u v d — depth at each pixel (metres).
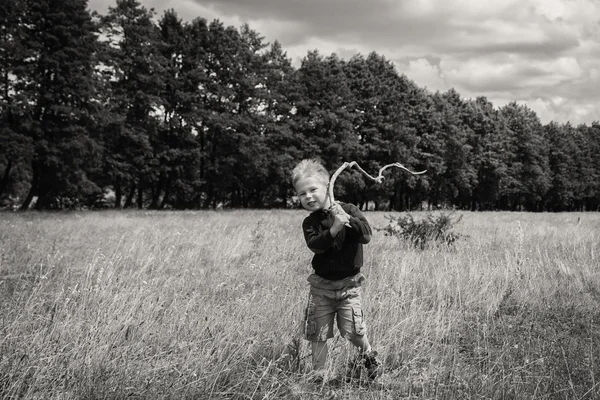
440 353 4.21
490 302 5.93
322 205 3.58
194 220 20.48
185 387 3.28
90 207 45.00
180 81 44.44
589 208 104.38
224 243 10.62
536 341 4.55
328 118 48.25
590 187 92.00
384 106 53.47
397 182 54.66
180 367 3.50
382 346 4.11
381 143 51.72
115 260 7.79
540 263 8.07
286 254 9.85
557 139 86.62
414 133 55.56
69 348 3.70
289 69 53.94
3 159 33.09
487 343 4.41
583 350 4.27
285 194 55.41
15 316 4.38
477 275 6.84
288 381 3.50
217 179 48.00
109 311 4.29
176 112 44.69
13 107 32.53
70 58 35.03
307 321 3.68
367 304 5.16
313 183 3.54
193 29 45.91
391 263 7.90
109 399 3.14
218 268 8.29
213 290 6.35
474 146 66.06
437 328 4.64
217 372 3.46
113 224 16.97
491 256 9.25
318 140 48.59
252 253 9.89
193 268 7.98
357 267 3.65
